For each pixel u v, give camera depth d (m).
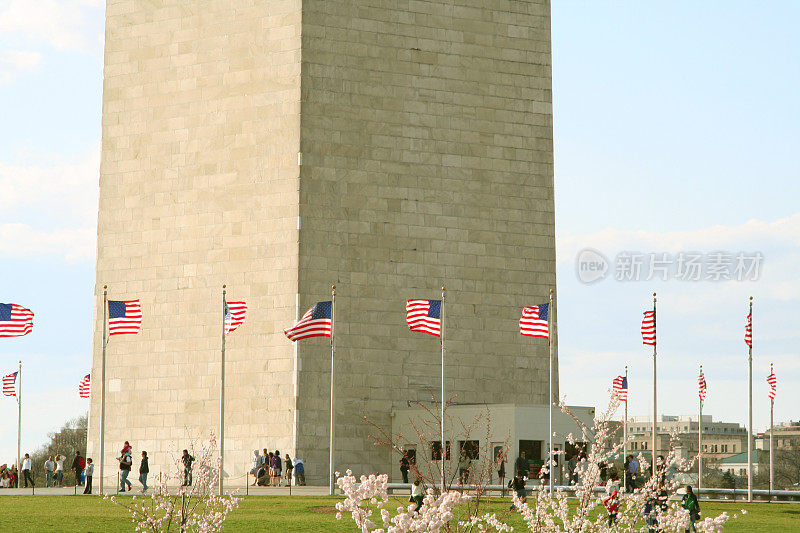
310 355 76.69
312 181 78.06
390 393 78.25
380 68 80.31
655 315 65.00
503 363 81.31
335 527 47.28
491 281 81.62
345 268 78.25
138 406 81.00
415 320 62.22
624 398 70.75
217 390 78.75
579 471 35.28
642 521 35.78
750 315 66.00
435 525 26.42
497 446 72.25
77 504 56.56
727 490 63.56
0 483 89.00
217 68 81.12
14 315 68.19
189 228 80.88
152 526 40.91
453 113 81.75
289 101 78.62
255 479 74.44
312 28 79.12
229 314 68.88
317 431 76.12
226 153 80.19
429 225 80.50
